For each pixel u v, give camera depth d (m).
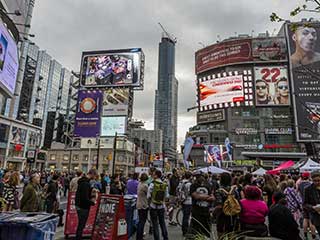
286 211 5.33
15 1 31.05
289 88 80.31
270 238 4.70
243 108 83.38
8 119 58.53
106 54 53.84
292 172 21.28
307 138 61.91
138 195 8.20
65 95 138.88
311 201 7.77
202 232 6.79
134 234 9.41
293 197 9.44
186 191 9.45
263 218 5.25
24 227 4.50
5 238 4.45
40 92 120.19
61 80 137.00
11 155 59.19
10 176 9.29
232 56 86.38
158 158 60.47
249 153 40.66
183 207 9.41
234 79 83.50
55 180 10.52
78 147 80.19
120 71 52.28
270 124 80.50
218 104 84.19
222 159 45.00
